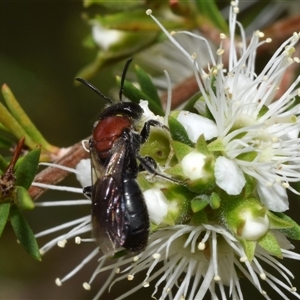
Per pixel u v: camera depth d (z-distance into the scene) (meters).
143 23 0.11
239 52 0.11
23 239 0.10
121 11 0.13
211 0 0.12
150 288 0.13
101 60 0.12
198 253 0.10
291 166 0.10
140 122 0.10
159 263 0.11
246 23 0.13
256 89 0.10
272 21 0.13
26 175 0.10
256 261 0.10
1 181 0.10
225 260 0.10
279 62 0.10
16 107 0.11
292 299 0.13
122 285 0.14
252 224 0.10
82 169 0.10
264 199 0.10
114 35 0.12
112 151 0.10
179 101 0.11
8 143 0.11
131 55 0.12
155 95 0.11
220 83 0.10
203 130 0.10
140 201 0.10
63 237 0.10
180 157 0.10
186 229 0.10
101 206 0.10
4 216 0.10
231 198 0.10
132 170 0.10
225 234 0.10
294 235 0.10
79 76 0.12
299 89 0.10
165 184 0.10
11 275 0.14
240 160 0.10
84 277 0.14
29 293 0.14
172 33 0.10
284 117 0.10
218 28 0.12
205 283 0.10
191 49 0.12
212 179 0.10
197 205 0.10
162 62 0.13
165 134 0.10
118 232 0.10
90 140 0.10
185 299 0.10
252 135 0.10
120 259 0.10
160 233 0.10
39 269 0.14
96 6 0.14
